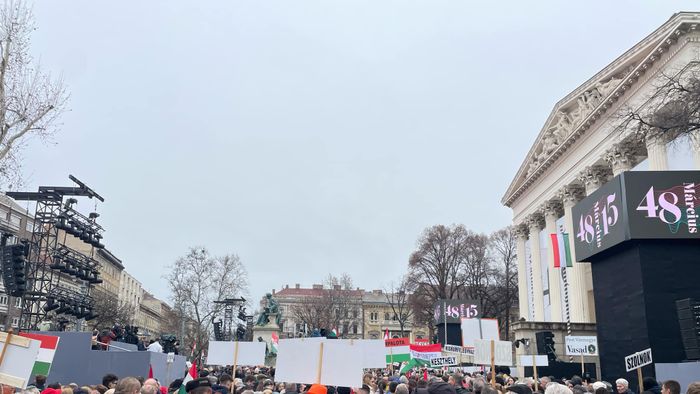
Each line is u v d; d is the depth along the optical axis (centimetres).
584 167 5031
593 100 4847
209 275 7700
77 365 1595
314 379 888
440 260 8388
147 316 14050
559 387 710
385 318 13700
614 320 1762
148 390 713
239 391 1056
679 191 1636
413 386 1370
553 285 5631
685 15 3412
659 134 2219
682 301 1511
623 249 1712
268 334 4181
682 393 1282
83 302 3256
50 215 3272
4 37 2219
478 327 1634
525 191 6806
